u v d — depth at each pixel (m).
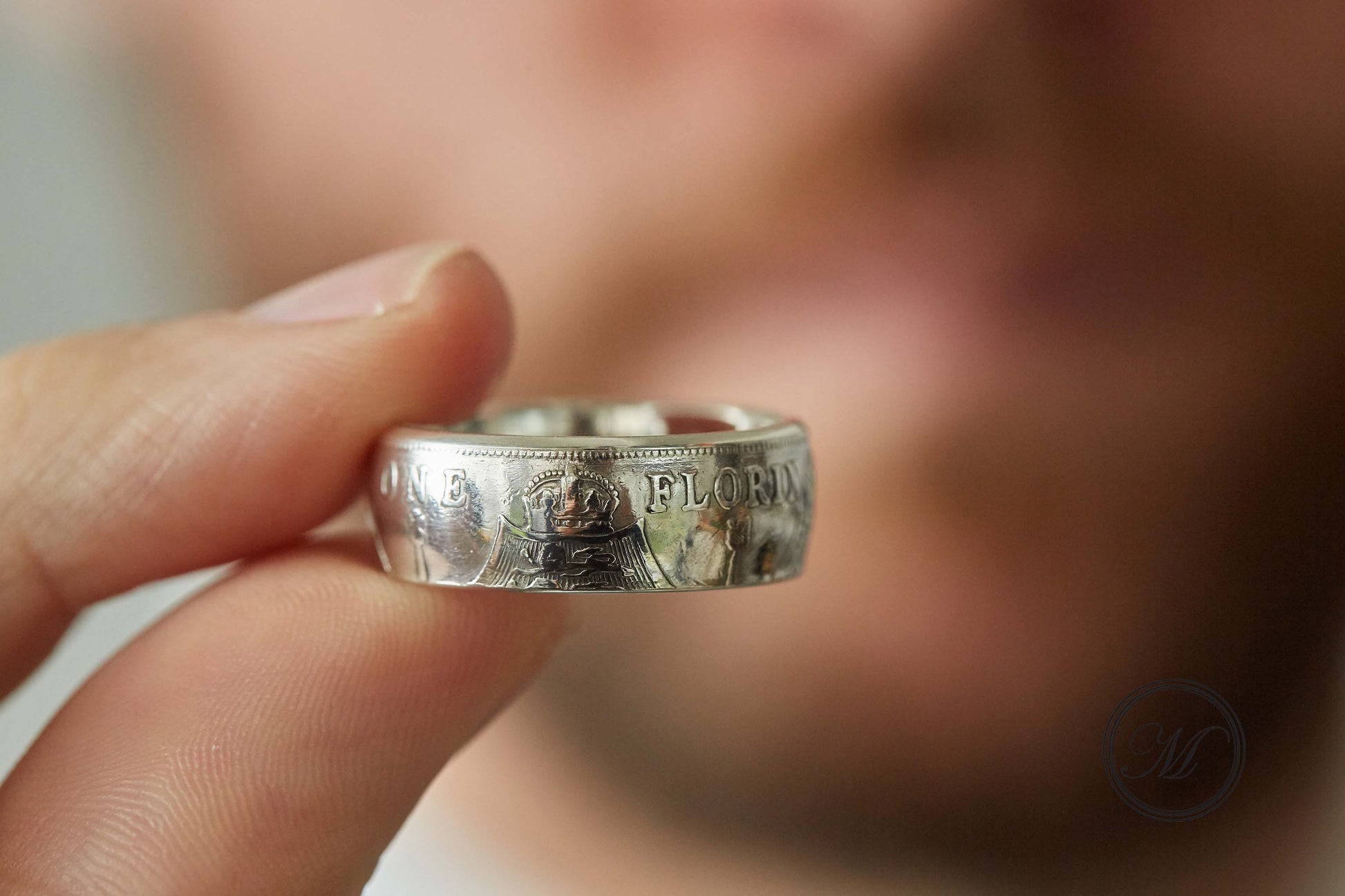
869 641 0.18
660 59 0.17
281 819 0.14
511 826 0.18
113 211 0.19
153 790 0.14
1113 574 0.18
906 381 0.18
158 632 0.15
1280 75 0.17
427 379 0.15
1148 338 0.17
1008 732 0.18
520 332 0.18
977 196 0.17
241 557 0.15
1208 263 0.17
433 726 0.15
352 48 0.18
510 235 0.18
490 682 0.15
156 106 0.19
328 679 0.15
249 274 0.19
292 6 0.18
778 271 0.18
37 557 0.15
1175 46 0.17
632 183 0.18
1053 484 0.18
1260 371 0.17
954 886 0.18
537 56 0.18
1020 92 0.17
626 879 0.18
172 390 0.15
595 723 0.18
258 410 0.15
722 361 0.18
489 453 0.14
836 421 0.18
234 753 0.14
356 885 0.15
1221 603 0.17
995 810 0.18
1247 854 0.17
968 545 0.18
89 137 0.19
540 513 0.14
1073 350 0.17
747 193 0.18
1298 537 0.17
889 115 0.17
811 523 0.15
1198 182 0.17
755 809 0.18
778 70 0.17
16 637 0.15
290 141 0.18
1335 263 0.17
